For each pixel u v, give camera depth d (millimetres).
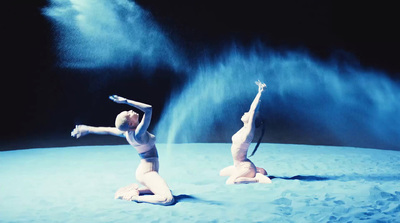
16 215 5234
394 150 11469
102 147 11664
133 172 8062
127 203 5773
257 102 6922
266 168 8406
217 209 5410
